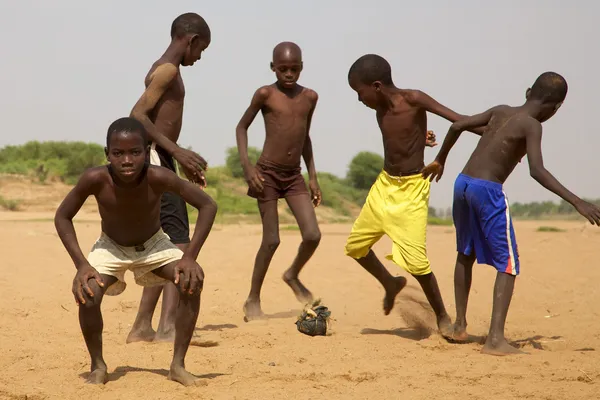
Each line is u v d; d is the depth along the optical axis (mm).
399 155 6625
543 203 45469
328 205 42031
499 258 5961
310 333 6641
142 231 4906
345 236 17125
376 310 8180
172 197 6523
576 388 4703
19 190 35531
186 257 4660
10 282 9102
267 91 7598
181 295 4793
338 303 8578
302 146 7719
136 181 4707
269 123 7613
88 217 25953
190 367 5344
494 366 5336
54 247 12430
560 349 6113
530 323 7305
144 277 5129
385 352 5855
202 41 6930
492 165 6043
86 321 4801
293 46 7590
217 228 19734
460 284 6352
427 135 7047
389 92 6629
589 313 7730
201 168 6176
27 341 6246
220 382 4898
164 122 6629
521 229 18781
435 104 6559
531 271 10258
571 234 16016
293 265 7680
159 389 4715
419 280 6535
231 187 38531
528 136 5898
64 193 36062
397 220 6574
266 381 4941
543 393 4586
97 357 4941
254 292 7625
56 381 4914
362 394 4602
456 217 6277
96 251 4934
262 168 7602
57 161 41062
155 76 6535
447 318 6578
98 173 4723
